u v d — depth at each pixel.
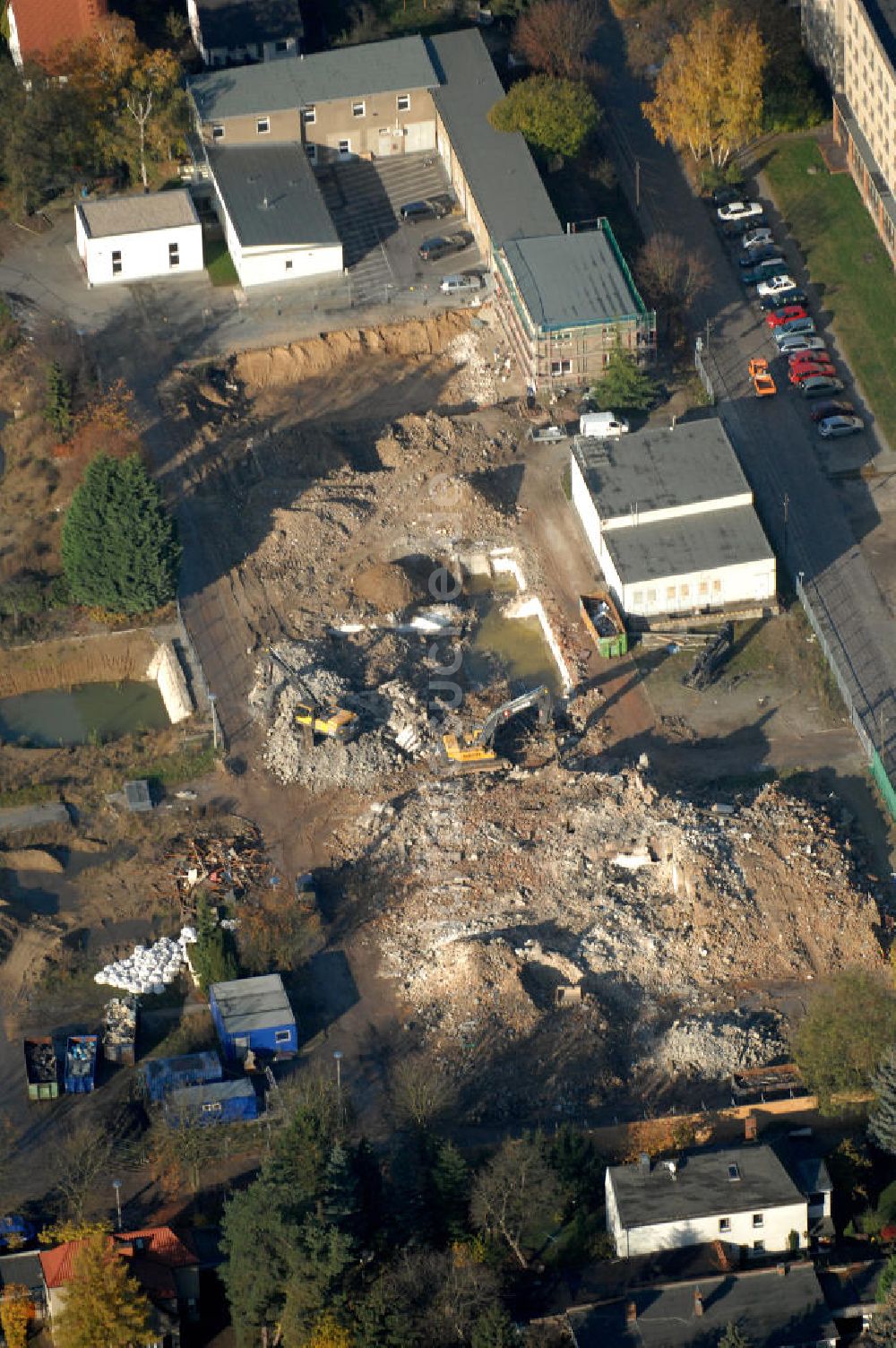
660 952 185.88
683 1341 158.50
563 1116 175.88
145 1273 161.88
